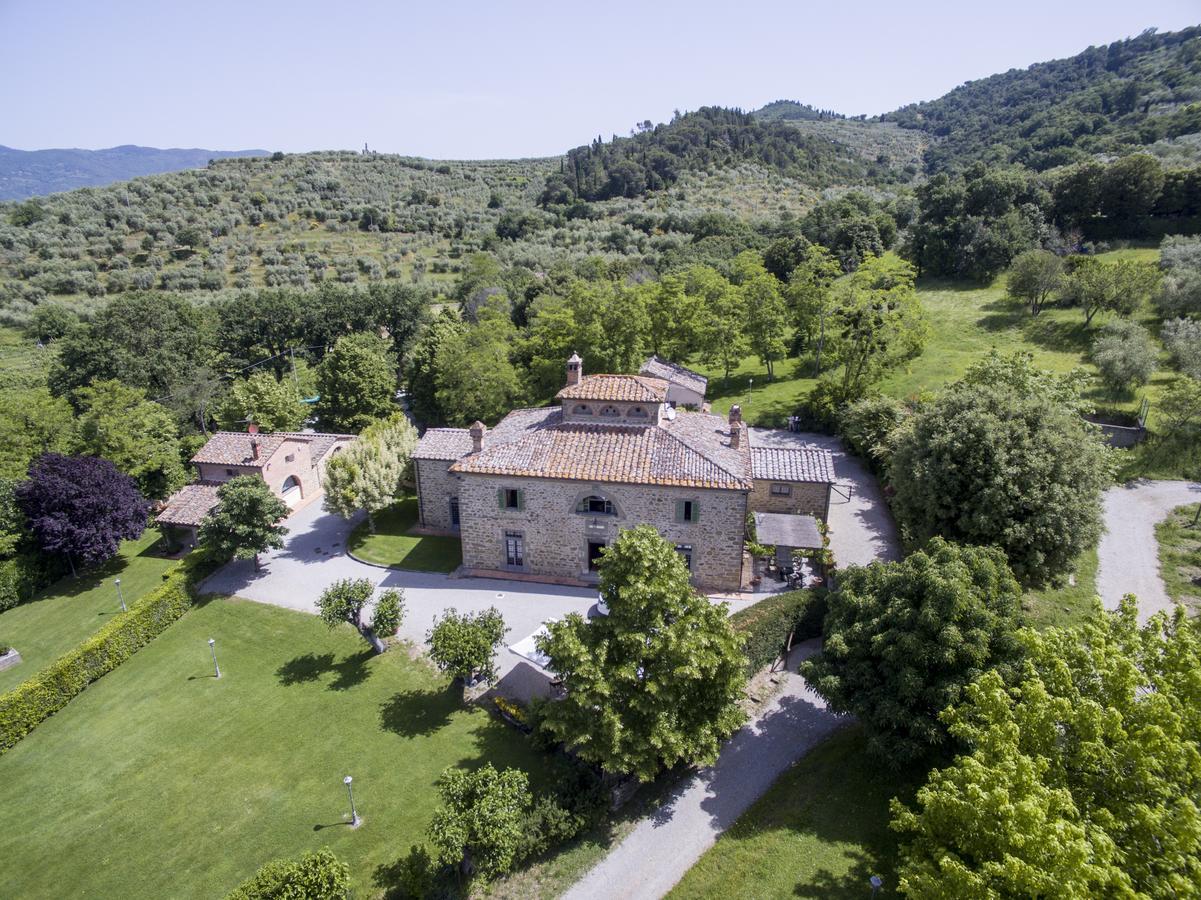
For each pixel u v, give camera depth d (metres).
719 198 165.38
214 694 31.95
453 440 47.81
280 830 24.20
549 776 26.02
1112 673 18.22
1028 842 14.63
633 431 38.56
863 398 60.75
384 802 25.20
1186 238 79.69
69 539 42.66
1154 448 49.56
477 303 99.12
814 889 21.00
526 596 37.94
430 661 33.25
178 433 65.38
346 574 42.41
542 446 38.72
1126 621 20.66
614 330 67.88
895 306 64.06
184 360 76.69
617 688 23.31
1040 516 30.45
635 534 24.84
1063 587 35.97
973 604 23.11
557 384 68.56
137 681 33.34
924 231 100.12
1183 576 36.69
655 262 119.44
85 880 22.70
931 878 16.06
